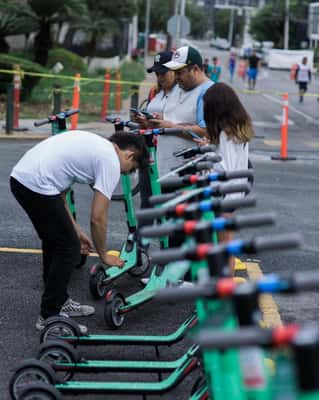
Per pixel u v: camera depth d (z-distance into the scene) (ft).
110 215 31.65
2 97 72.95
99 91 92.32
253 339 6.60
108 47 131.54
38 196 17.35
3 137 53.72
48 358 15.69
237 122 18.61
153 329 19.29
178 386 15.88
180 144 21.65
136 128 21.95
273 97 120.47
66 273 17.95
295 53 225.76
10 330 18.86
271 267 25.36
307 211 34.14
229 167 18.67
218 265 8.32
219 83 19.04
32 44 105.09
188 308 20.94
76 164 17.24
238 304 7.36
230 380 8.58
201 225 9.09
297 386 6.48
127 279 23.08
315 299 21.98
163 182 12.87
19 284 22.50
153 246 25.88
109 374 16.22
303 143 62.64
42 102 74.84
